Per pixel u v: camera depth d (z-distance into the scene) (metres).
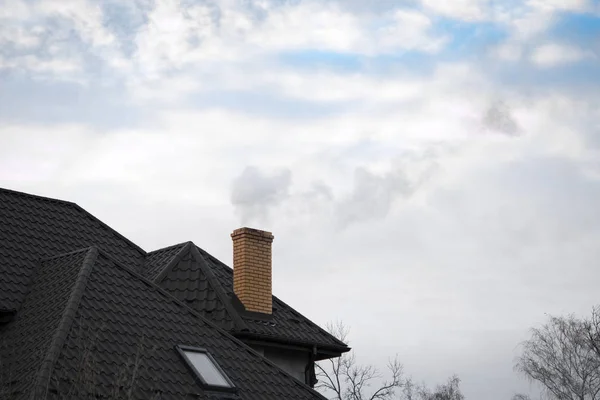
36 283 17.30
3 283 17.08
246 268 20.72
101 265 16.88
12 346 14.97
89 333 14.48
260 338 19.36
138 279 17.12
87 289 15.75
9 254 18.25
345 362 43.44
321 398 16.91
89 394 12.84
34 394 12.38
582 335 49.16
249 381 16.11
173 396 14.25
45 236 19.84
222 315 19.44
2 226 19.27
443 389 58.69
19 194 20.91
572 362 48.69
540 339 50.12
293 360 20.50
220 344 16.70
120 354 14.46
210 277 20.44
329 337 21.22
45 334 14.50
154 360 14.90
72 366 13.49
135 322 15.66
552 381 48.62
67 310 14.74
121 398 13.21
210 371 15.48
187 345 15.93
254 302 20.48
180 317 16.73
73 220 21.33
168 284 20.42
